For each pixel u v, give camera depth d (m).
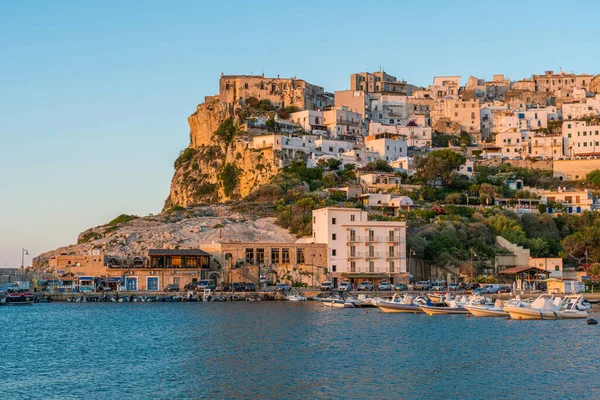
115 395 81.12
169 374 91.00
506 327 130.50
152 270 195.88
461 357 99.81
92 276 196.62
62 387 85.00
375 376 88.44
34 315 155.88
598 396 78.56
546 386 83.00
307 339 115.94
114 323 139.75
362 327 130.12
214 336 120.31
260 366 94.81
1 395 81.62
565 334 120.75
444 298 172.38
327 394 80.44
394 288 197.75
